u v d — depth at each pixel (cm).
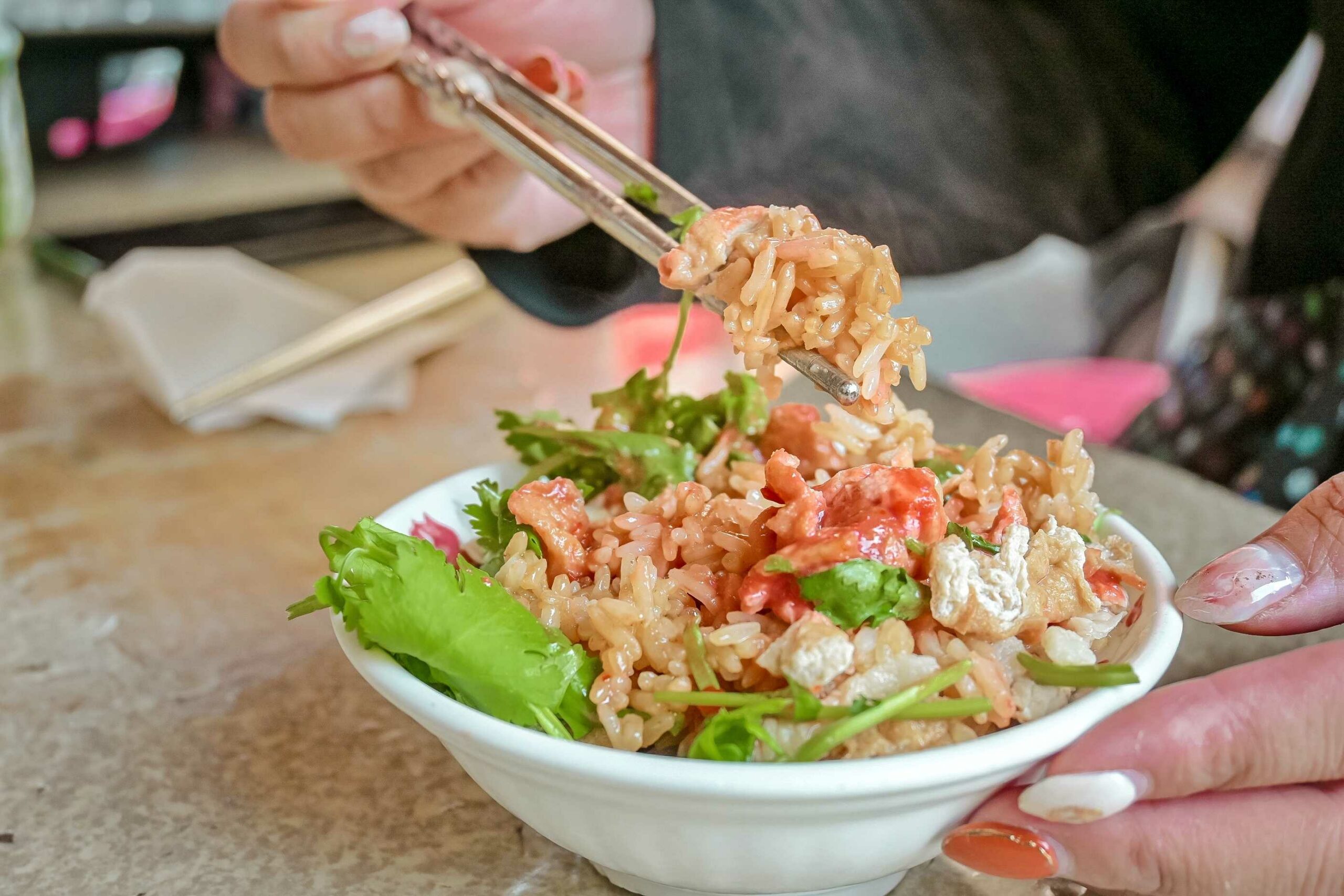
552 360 62
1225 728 25
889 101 56
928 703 25
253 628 37
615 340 64
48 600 39
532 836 29
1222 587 27
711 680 26
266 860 29
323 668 35
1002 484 30
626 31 50
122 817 30
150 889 28
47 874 28
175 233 82
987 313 85
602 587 28
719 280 29
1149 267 79
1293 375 53
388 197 47
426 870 28
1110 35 62
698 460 32
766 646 26
